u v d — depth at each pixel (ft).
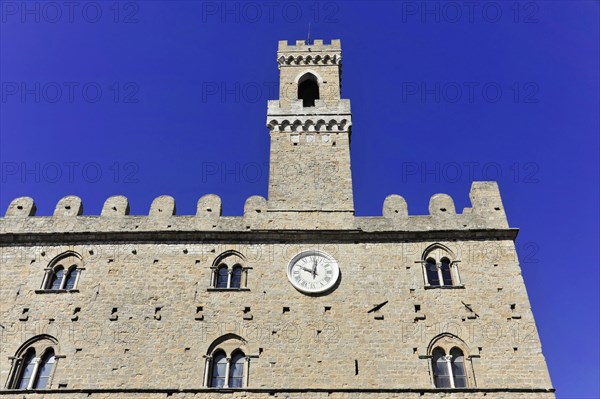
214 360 120.57
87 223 140.77
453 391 113.91
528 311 124.26
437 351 120.98
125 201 145.79
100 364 118.62
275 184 147.95
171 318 125.18
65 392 114.52
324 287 128.98
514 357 118.01
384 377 116.26
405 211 142.00
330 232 137.28
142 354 119.96
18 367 119.24
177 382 116.16
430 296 127.44
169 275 131.85
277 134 159.53
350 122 161.27
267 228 138.62
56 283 132.36
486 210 140.97
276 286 129.80
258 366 118.11
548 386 114.01
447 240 136.05
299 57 179.22
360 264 132.98
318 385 115.24
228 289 129.29
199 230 137.80
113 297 128.47
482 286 128.36
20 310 126.52
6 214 142.72
